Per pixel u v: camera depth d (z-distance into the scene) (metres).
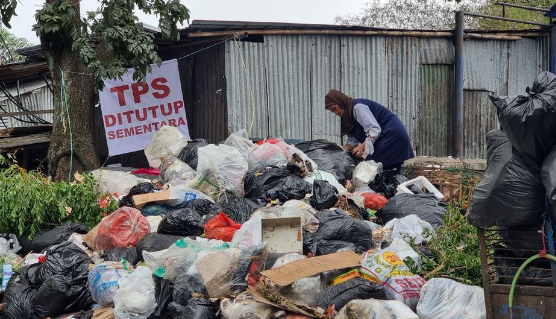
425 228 6.31
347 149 9.11
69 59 10.46
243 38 11.65
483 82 12.29
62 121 10.48
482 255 4.42
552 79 4.27
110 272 5.85
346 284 5.16
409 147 9.16
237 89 11.30
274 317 4.99
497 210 4.28
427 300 4.95
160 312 5.50
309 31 11.48
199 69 11.48
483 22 20.86
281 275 5.12
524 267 4.39
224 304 5.25
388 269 5.32
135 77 9.80
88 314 5.75
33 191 7.34
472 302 4.88
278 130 11.52
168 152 8.70
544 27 12.38
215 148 7.73
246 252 5.55
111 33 9.45
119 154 11.25
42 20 9.84
